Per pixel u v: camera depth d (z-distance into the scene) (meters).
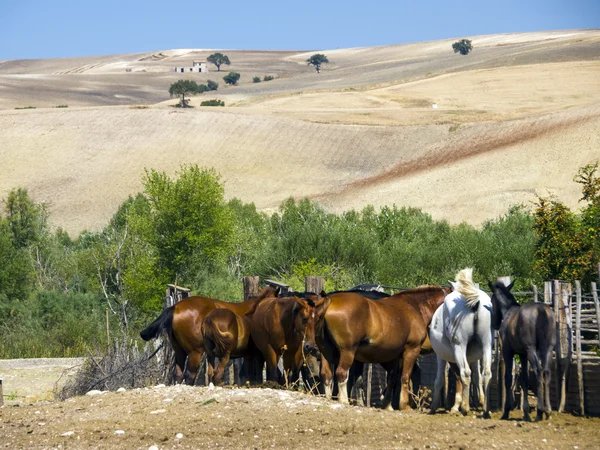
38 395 20.12
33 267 42.91
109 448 9.27
